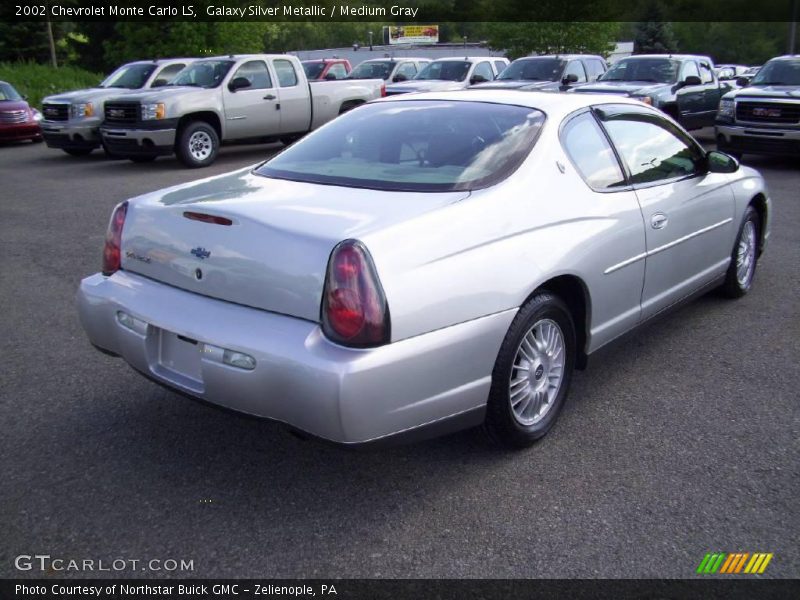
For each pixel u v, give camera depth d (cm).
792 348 485
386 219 299
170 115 1319
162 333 324
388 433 289
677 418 391
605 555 283
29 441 364
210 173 1302
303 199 329
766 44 7150
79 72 3356
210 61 1449
